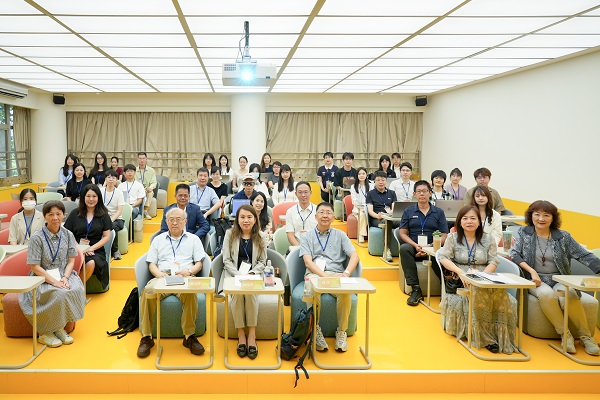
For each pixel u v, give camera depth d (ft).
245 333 12.00
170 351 11.72
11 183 31.86
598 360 11.42
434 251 14.78
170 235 13.28
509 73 25.23
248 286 10.66
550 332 12.76
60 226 12.82
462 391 10.85
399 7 13.66
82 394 10.52
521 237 13.34
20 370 10.48
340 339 11.87
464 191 22.85
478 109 29.12
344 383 10.73
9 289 10.44
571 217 21.13
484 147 28.48
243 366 10.87
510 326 11.96
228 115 36.52
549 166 22.67
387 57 20.66
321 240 13.21
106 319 13.85
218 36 16.88
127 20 14.84
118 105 35.55
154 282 11.85
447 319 13.05
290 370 10.77
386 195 21.79
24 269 12.94
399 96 36.29
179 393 10.60
